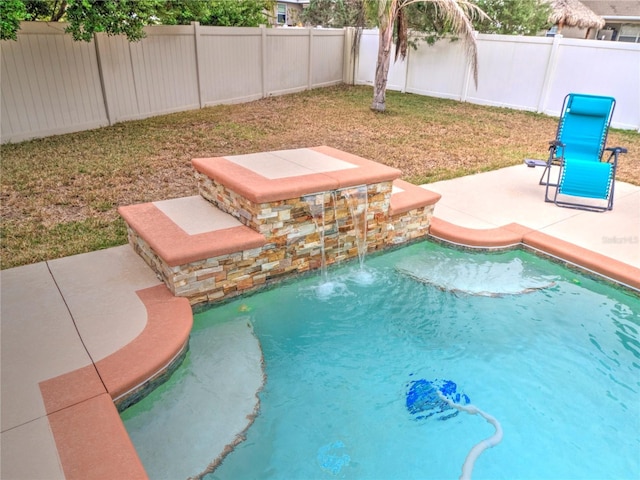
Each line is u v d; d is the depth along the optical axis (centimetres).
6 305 296
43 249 380
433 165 676
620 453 241
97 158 647
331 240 395
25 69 702
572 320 352
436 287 392
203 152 702
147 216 369
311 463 226
